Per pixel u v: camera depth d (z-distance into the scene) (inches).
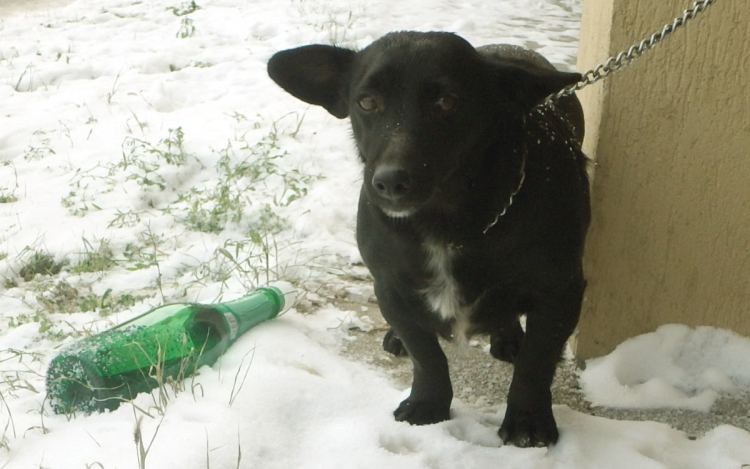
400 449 52.1
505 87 51.6
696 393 57.4
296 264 67.4
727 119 55.7
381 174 48.9
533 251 51.3
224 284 65.2
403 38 51.2
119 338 54.9
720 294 58.1
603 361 58.8
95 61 113.9
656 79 55.7
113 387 53.6
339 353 60.1
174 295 64.4
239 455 49.0
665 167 56.8
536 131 52.7
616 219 57.9
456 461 51.3
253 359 56.9
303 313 63.2
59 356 53.7
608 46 55.7
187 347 55.6
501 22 137.7
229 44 121.9
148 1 148.9
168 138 84.4
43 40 126.3
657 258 58.1
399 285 52.9
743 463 51.6
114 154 83.0
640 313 59.0
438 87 49.9
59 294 65.1
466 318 53.1
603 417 55.4
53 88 104.2
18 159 83.7
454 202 50.7
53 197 76.1
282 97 98.4
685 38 55.0
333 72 55.0
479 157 50.7
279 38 121.5
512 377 56.8
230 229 72.1
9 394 55.4
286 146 84.0
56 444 51.4
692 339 58.7
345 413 53.9
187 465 49.2
